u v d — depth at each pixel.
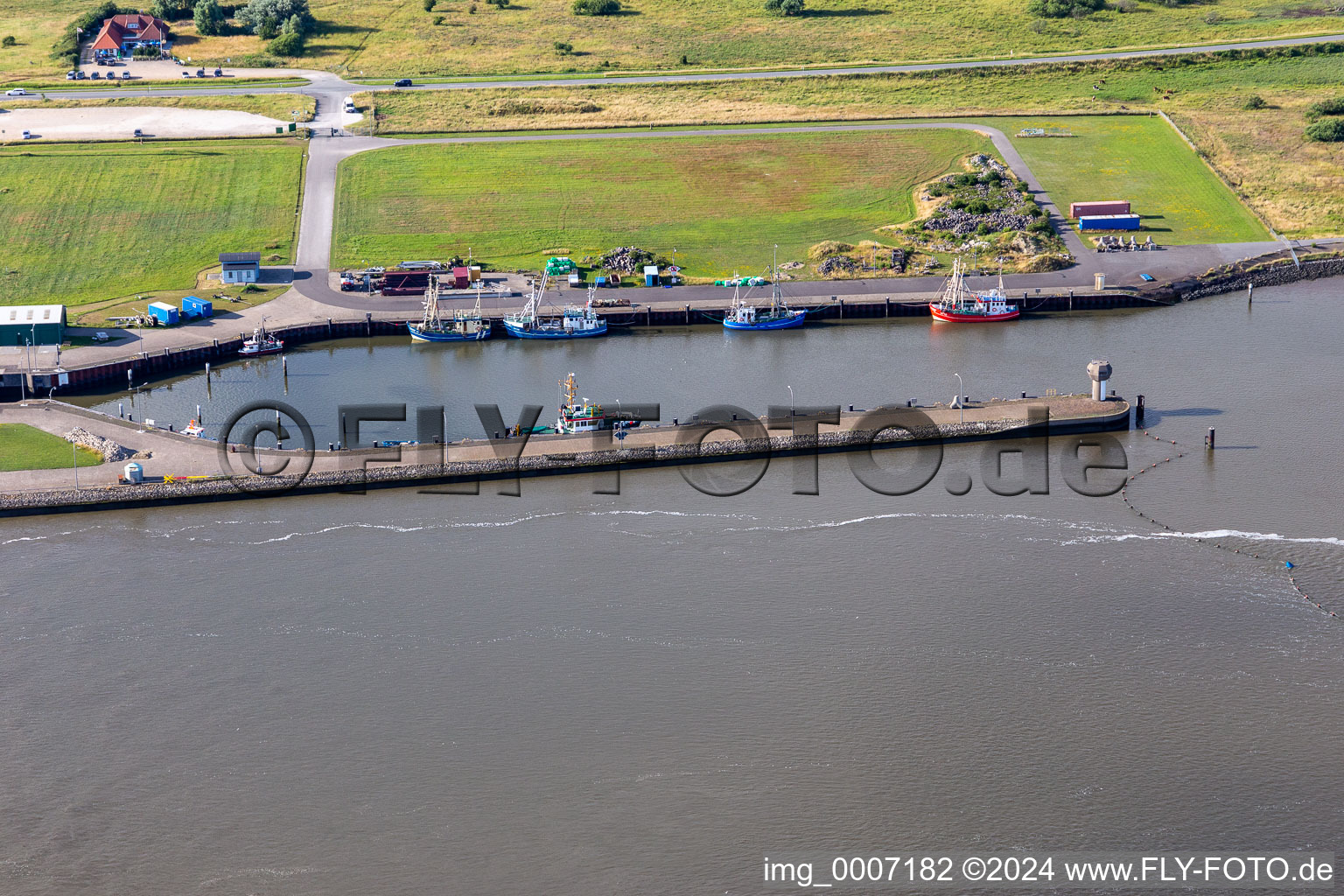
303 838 104.25
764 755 111.88
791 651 124.56
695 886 99.44
